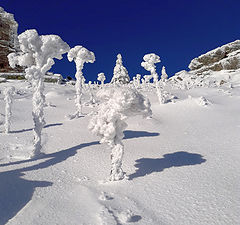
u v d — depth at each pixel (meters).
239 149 9.08
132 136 11.84
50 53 9.38
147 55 22.11
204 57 62.66
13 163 7.68
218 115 17.70
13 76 42.75
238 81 47.59
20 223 4.29
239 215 4.38
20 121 16.09
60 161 7.88
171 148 9.66
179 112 18.86
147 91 31.62
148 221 4.26
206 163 7.52
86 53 16.31
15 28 46.34
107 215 4.36
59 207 4.85
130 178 6.38
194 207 4.75
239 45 59.59
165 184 5.91
